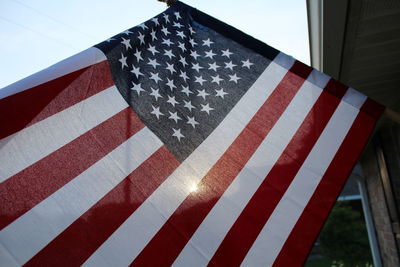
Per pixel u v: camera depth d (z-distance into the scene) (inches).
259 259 62.8
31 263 53.7
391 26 103.8
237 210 67.5
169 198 66.5
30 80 70.1
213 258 61.9
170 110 78.8
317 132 78.1
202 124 78.6
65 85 72.0
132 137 71.7
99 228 59.7
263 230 65.6
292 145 76.6
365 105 80.3
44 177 61.1
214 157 74.1
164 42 91.1
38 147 63.3
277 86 85.8
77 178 63.1
